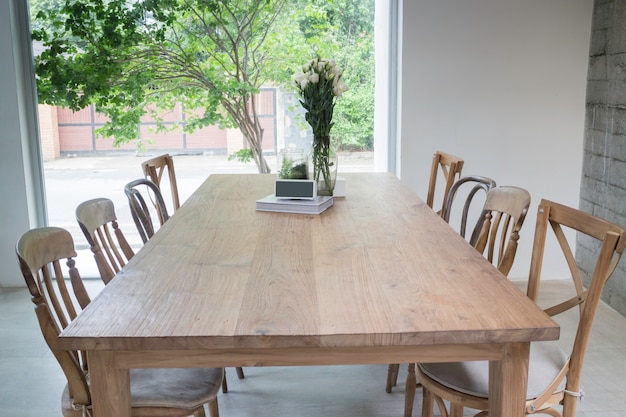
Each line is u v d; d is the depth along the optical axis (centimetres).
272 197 269
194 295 164
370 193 299
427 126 410
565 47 404
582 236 412
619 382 288
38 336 344
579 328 178
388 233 223
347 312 151
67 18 409
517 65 405
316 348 149
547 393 180
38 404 273
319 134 264
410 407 253
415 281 173
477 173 416
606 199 384
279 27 419
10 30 395
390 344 140
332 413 266
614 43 370
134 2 411
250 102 427
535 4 399
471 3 397
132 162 430
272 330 141
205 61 421
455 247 205
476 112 410
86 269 436
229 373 306
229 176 350
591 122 403
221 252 201
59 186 428
